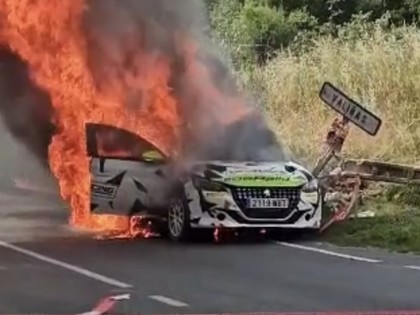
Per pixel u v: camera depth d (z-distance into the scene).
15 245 14.86
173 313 9.73
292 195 15.30
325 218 16.48
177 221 15.42
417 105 23.62
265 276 12.12
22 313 9.73
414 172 18.28
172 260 13.45
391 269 12.74
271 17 34.47
